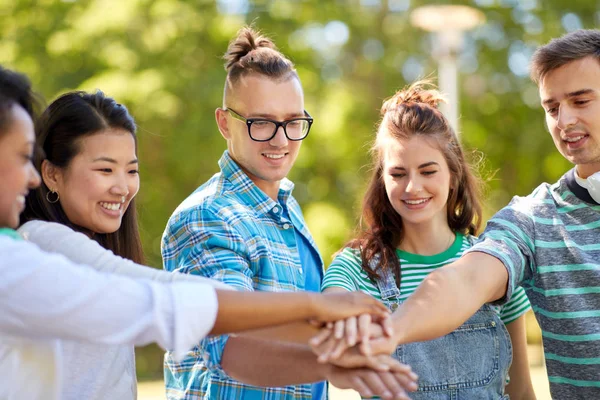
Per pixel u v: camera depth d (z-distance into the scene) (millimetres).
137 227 2367
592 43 2283
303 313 1829
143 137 9188
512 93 10375
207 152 9000
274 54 2695
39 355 1618
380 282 2521
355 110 9523
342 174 9625
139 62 8938
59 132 2104
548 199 2344
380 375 1962
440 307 2113
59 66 9172
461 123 9789
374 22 10438
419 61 10398
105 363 1960
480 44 10406
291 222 2648
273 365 2053
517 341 2633
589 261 2221
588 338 2188
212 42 9227
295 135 2674
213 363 2148
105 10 8977
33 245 1590
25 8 9555
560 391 2268
